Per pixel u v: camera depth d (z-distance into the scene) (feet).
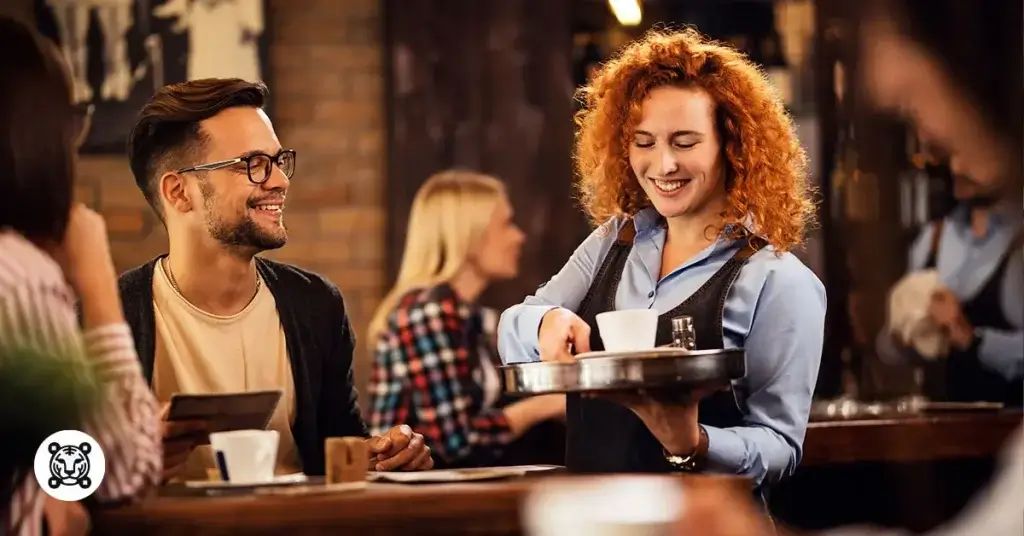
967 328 11.51
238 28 15.61
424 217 12.29
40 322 4.91
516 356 6.43
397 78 15.90
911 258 12.30
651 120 6.34
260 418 5.53
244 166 6.64
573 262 7.08
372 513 4.51
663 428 5.38
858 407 11.10
